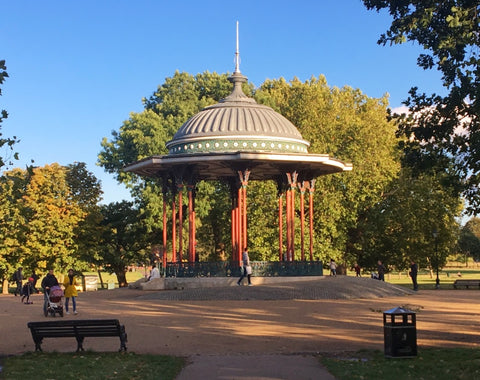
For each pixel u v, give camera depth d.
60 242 60.56
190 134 43.31
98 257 63.47
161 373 14.74
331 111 65.56
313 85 70.25
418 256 65.75
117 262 66.88
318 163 43.50
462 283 53.34
